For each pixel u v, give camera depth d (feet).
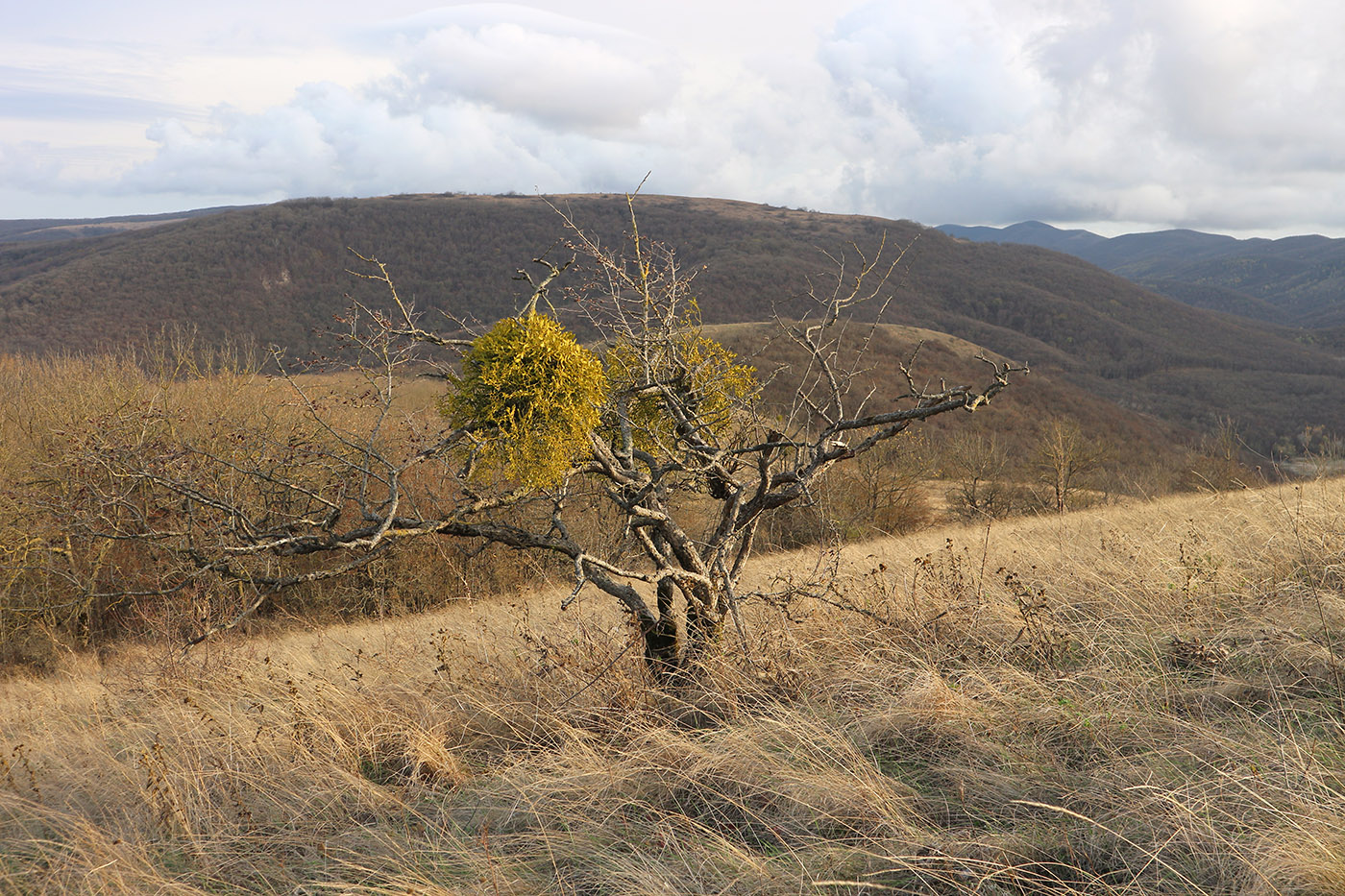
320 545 11.18
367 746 13.07
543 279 12.62
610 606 21.75
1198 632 13.58
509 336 11.47
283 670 17.90
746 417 14.87
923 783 10.21
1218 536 19.13
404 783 12.04
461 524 12.40
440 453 12.34
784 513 52.75
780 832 9.46
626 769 11.18
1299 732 9.89
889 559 23.95
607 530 38.14
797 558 28.22
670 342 13.62
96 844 10.08
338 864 9.78
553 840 9.78
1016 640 14.14
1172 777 9.25
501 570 42.45
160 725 15.17
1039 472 75.56
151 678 19.99
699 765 10.85
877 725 11.57
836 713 12.42
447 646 17.42
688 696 13.60
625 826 10.07
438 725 13.44
